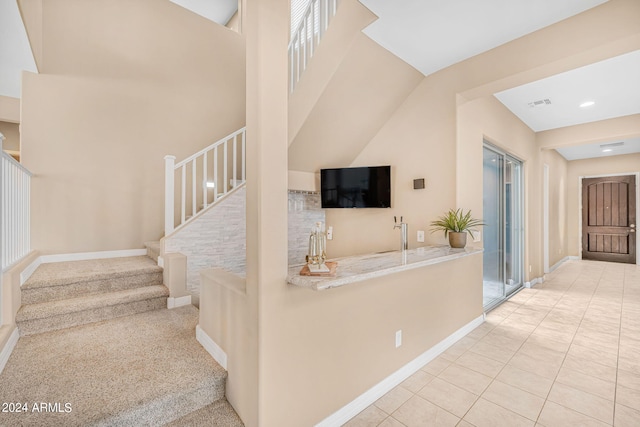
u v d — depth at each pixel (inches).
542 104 157.8
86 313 93.7
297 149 120.6
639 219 273.4
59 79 125.3
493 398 79.3
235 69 176.6
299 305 61.4
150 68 147.4
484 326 129.9
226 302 68.3
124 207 140.6
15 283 82.7
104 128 135.3
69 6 127.4
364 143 138.6
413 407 75.8
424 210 123.3
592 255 301.9
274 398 57.4
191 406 64.1
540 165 210.1
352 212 149.4
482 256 135.0
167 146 152.4
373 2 82.4
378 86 113.9
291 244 149.4
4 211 82.6
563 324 132.2
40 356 73.3
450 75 115.8
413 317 92.4
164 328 91.2
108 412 54.5
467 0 80.7
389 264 73.8
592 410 74.4
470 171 124.5
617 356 102.3
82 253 130.6
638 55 109.4
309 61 106.0
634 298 172.9
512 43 99.8
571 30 87.6
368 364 77.2
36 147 120.6
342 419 70.2
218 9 221.9
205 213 125.3
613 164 282.4
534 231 208.4
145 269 112.6
